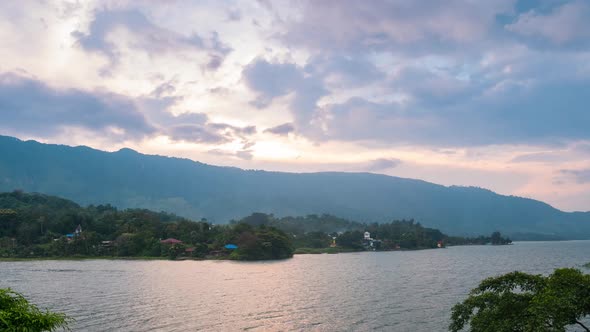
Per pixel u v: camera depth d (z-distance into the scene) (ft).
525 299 94.89
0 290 59.88
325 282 351.46
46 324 60.44
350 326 189.78
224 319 201.57
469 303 101.76
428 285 330.34
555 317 82.53
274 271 456.86
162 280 362.74
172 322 194.70
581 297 84.53
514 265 547.90
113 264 551.18
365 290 301.02
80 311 218.59
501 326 91.50
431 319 202.80
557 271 91.86
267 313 216.13
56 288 307.99
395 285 330.95
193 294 279.49
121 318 202.28
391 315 211.61
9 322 56.85
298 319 202.59
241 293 284.82
